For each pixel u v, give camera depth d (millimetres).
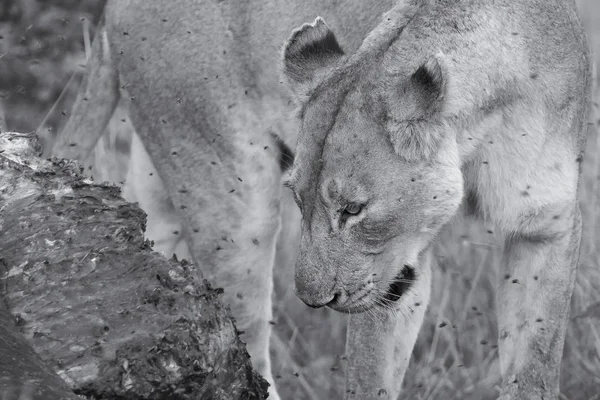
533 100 8383
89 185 6723
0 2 14328
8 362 5387
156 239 11102
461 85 8094
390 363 9195
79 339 5730
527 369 8945
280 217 10445
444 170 8086
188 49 10078
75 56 14266
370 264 8148
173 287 6020
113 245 6254
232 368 6113
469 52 8172
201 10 10023
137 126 10641
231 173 10148
